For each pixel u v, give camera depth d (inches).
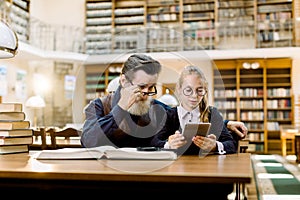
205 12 466.9
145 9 482.3
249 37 452.1
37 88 474.6
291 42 439.2
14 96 422.6
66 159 61.7
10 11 404.5
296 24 438.3
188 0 469.7
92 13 496.7
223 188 47.5
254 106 437.4
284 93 432.8
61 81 481.7
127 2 490.0
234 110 443.2
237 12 458.6
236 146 79.9
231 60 440.8
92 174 47.1
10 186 50.7
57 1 512.1
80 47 492.1
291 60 431.2
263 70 437.1
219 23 456.1
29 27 447.5
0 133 76.5
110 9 493.0
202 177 45.1
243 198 132.6
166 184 48.3
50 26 489.1
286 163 321.7
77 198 50.9
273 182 215.8
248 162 59.5
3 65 397.1
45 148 140.5
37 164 56.1
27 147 81.6
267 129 434.3
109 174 46.8
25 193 51.5
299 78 435.5
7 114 79.2
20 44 375.9
